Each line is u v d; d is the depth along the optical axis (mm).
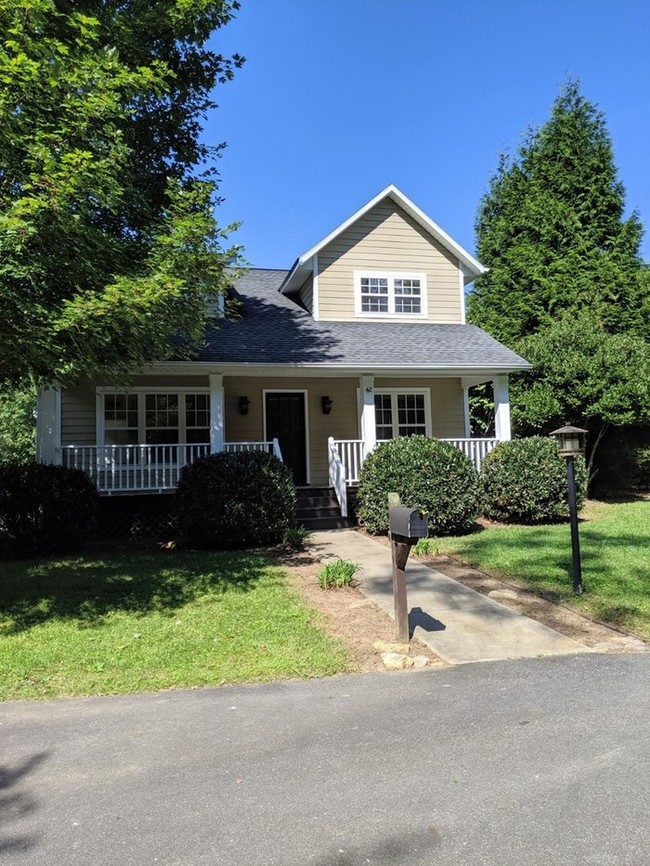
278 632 5578
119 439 12828
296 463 14055
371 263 14789
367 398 12352
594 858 2305
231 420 13695
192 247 7105
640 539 9430
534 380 14922
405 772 3031
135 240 8008
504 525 11352
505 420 12906
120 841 2482
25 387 7621
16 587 7250
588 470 15203
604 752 3203
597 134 21344
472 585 7176
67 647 5227
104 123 6406
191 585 7305
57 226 5699
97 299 5891
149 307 6109
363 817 2627
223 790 2891
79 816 2686
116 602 6629
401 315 14820
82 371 6523
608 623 5773
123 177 7715
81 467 10906
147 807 2748
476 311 22141
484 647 5195
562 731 3484
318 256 14492
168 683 4484
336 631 5621
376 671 4699
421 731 3535
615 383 14070
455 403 15047
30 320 5766
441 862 2295
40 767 3174
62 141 5773
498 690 4203
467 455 11484
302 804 2746
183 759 3234
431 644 5281
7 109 5457
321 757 3223
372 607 6367
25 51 5750
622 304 19828
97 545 10367
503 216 23062
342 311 14500
